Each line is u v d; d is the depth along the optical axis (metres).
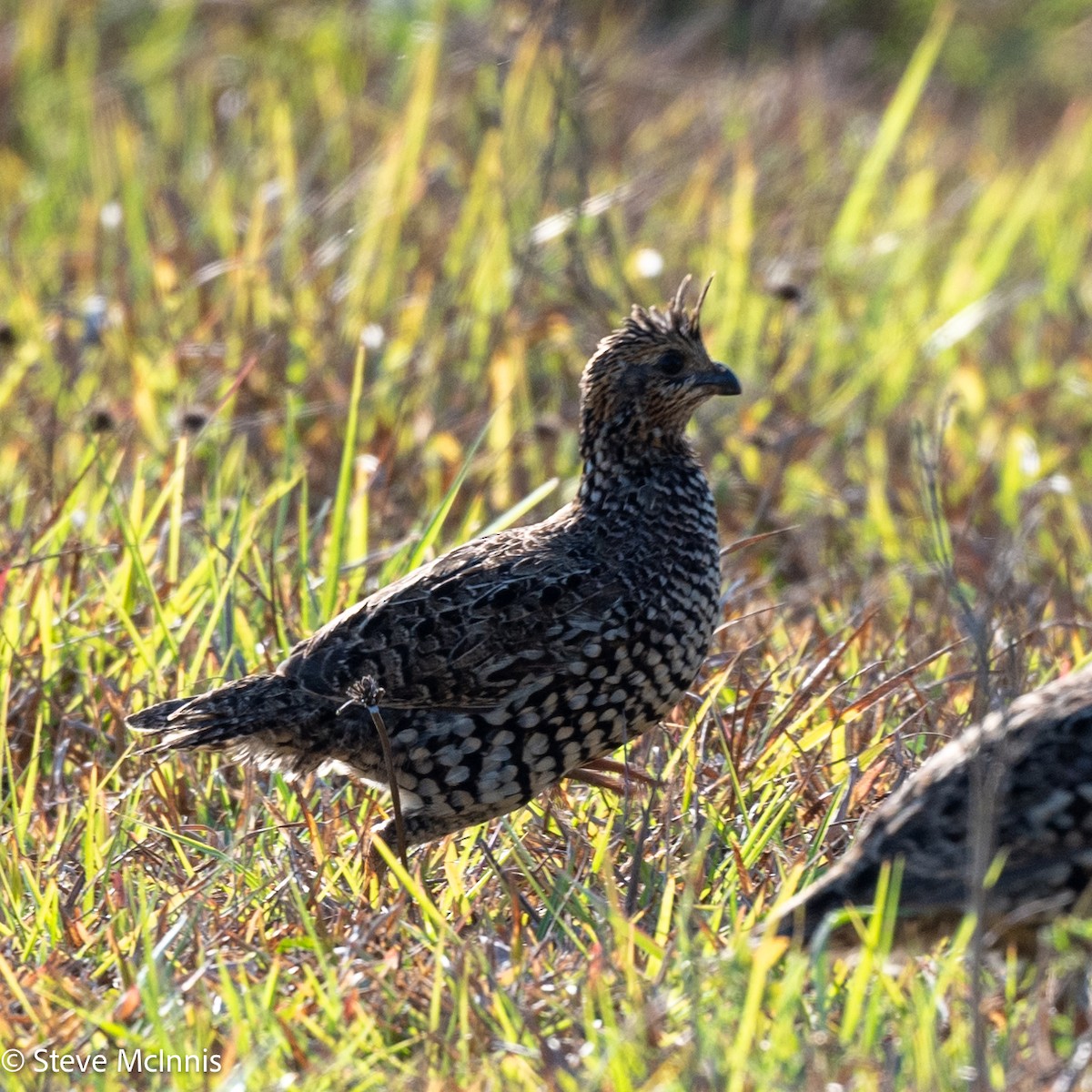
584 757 9.27
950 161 22.91
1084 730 7.38
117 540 11.80
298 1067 7.05
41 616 10.32
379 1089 6.88
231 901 8.31
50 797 9.48
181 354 14.44
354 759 9.11
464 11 22.50
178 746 8.91
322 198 17.73
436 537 11.49
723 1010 6.88
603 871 8.46
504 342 14.83
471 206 16.50
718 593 9.62
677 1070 6.62
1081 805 7.27
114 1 23.84
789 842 8.87
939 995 7.00
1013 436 14.84
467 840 9.42
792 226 18.55
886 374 15.77
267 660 10.20
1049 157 21.80
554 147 15.77
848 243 17.98
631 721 9.30
